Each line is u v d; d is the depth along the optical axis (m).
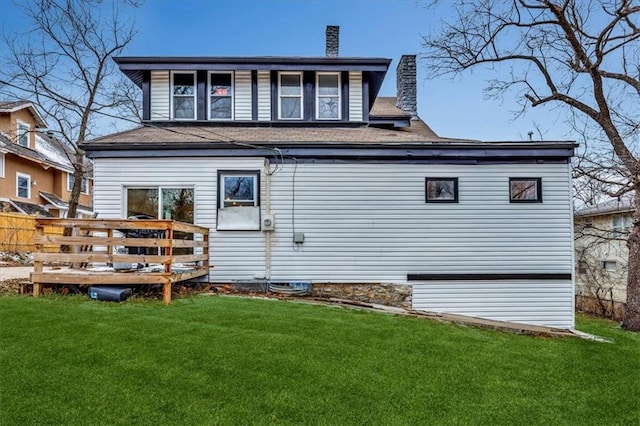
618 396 4.32
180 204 8.59
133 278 6.71
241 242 8.54
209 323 5.73
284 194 8.61
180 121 10.37
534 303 8.56
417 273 8.58
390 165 8.67
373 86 11.55
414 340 5.70
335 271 8.57
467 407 3.81
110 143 8.32
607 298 15.28
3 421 3.16
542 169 8.68
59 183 22.97
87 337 4.89
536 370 4.92
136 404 3.50
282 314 6.54
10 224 15.18
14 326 5.16
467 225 8.64
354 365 4.59
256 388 3.91
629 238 10.62
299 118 10.69
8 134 17.70
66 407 3.40
